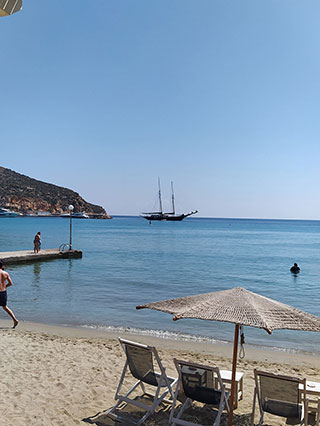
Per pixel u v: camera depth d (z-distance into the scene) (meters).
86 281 19.55
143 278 21.05
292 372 7.60
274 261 32.94
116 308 13.47
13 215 195.62
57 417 5.14
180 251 40.62
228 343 9.78
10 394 5.81
